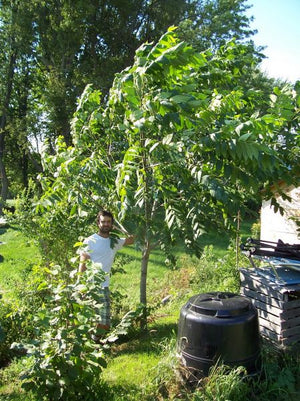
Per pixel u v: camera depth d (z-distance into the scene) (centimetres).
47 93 2284
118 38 2473
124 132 496
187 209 421
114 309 663
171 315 619
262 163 334
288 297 436
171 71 361
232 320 346
